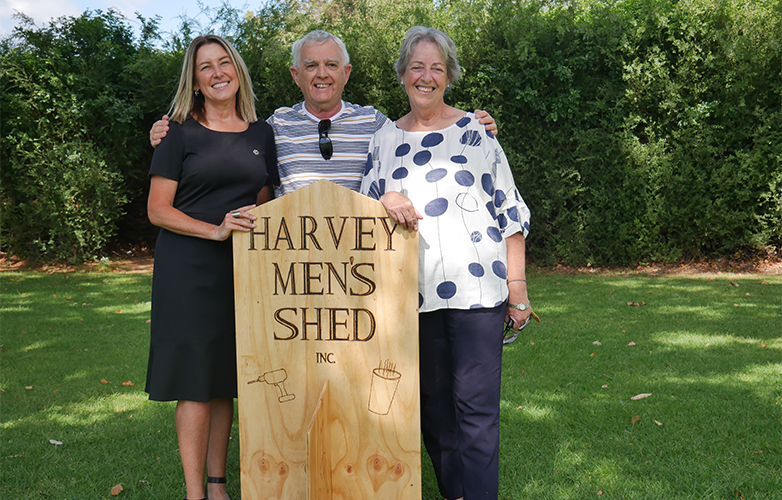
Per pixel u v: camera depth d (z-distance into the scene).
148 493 2.54
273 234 1.98
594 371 4.06
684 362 4.22
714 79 8.06
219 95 2.30
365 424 2.02
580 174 8.54
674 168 8.31
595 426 3.15
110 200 9.37
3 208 9.31
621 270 8.52
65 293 7.30
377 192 2.23
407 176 2.14
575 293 6.83
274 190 2.65
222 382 2.29
